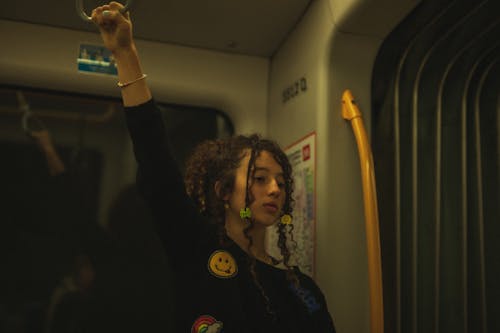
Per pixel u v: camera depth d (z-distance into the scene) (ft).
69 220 6.06
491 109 4.94
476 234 4.82
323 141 4.87
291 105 5.76
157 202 2.96
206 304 2.96
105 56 6.04
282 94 6.07
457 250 4.82
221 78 6.40
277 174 3.39
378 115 5.21
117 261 6.11
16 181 5.98
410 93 5.01
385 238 4.92
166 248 3.10
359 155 4.75
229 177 3.30
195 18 5.69
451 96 4.99
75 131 6.26
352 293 4.66
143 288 6.12
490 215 4.81
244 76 6.50
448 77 4.97
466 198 4.86
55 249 5.96
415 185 4.86
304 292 3.40
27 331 5.74
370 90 5.08
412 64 4.96
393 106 5.02
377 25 4.66
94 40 6.04
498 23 4.26
